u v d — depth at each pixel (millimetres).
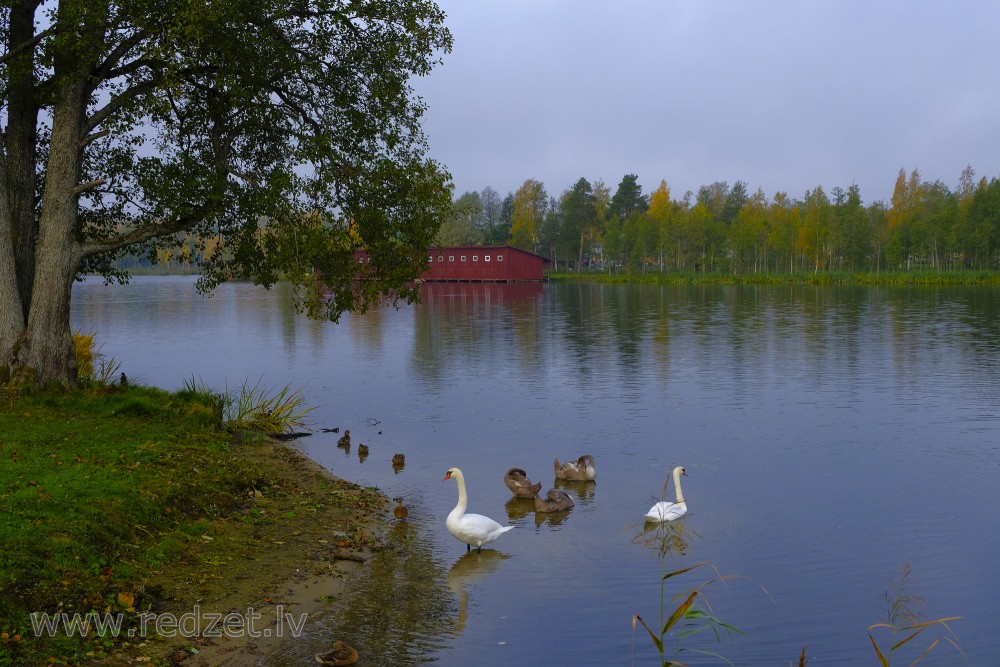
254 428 19406
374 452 18234
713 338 40625
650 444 18875
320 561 11227
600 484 15773
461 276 118250
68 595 8648
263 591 10023
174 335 44500
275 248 19391
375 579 10828
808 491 15000
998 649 8898
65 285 17406
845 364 31203
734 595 10398
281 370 31156
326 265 19484
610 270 141625
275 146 20484
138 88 17328
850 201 117625
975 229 105312
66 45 16281
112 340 41969
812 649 8961
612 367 31219
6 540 9031
